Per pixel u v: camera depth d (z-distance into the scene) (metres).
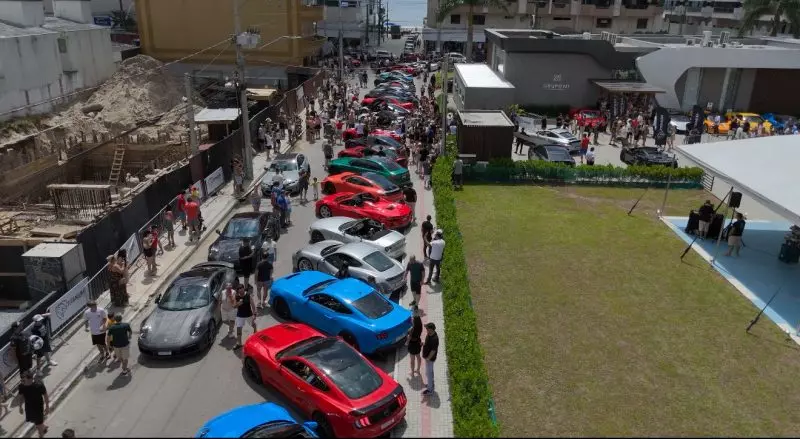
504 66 45.75
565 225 22.98
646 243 21.30
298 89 44.41
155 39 52.72
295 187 25.89
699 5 91.44
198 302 14.45
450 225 20.08
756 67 45.66
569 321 15.48
